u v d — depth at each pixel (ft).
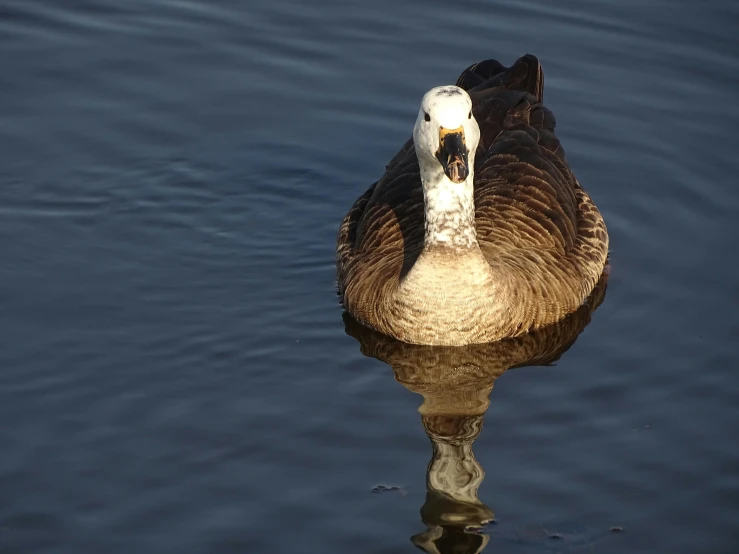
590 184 52.26
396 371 40.86
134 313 43.39
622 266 46.80
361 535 32.58
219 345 41.63
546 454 36.06
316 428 37.19
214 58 60.18
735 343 41.45
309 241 49.19
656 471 35.09
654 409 38.14
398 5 63.72
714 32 60.64
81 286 45.01
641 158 53.67
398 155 49.52
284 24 62.34
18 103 56.39
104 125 55.52
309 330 42.96
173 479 34.65
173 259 47.29
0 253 46.98
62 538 32.24
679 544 32.24
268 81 58.80
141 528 32.68
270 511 33.42
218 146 54.90
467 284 41.60
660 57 59.31
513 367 41.24
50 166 52.70
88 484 34.35
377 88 58.29
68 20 62.28
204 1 63.77
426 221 41.75
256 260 47.60
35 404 37.99
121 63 59.47
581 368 40.75
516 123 48.34
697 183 51.85
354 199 52.21
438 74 58.59
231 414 37.78
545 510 33.63
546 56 59.62
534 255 44.06
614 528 32.89
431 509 33.55
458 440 36.83
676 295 44.68
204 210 51.01
